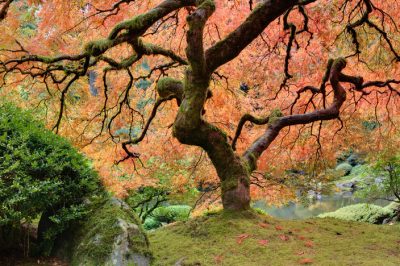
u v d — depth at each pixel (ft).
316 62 20.29
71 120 20.56
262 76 21.35
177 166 21.62
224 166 14.19
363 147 22.57
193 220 14.06
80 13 17.19
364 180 27.43
